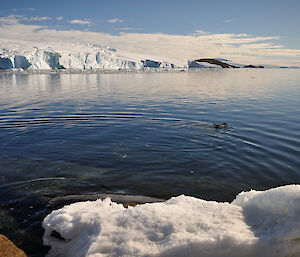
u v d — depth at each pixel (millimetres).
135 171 5020
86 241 2541
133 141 7020
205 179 4668
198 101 14648
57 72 52531
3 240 2635
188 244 2178
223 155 5891
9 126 8648
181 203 2904
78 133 7852
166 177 4758
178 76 44219
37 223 3262
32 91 19609
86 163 5426
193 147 6496
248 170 5043
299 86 25281
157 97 16344
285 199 2467
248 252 2158
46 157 5766
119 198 3893
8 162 5449
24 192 4133
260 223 2412
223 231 2270
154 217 2562
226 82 30672
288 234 2201
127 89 21562
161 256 2174
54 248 2730
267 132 7816
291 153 5949
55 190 4215
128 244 2320
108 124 9016
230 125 8812
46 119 9688
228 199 3988
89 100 14703
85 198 3918
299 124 8805
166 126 8758
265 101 14773
